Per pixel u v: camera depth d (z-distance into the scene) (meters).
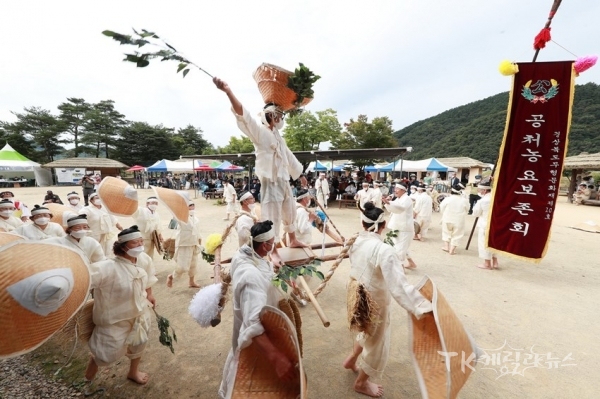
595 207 17.72
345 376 3.14
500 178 5.51
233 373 1.74
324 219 4.25
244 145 42.88
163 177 34.75
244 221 3.64
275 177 3.18
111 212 4.71
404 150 13.96
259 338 1.72
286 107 3.23
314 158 17.72
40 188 30.06
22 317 1.62
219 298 2.58
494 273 6.24
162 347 3.71
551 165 5.05
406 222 6.41
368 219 2.72
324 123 25.72
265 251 2.28
